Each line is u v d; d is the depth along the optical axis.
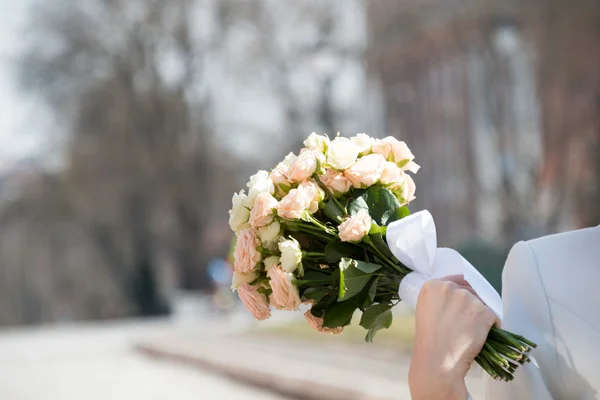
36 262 49.75
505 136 22.98
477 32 24.75
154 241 43.81
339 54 39.50
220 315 32.56
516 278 1.76
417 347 1.69
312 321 2.04
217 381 10.95
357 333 12.38
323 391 8.09
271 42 41.34
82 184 43.38
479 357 1.70
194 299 38.72
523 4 22.61
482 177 26.34
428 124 30.73
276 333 15.05
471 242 15.38
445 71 29.25
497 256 14.89
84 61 43.03
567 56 21.77
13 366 15.95
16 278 50.88
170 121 43.28
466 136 26.95
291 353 11.49
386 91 33.44
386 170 1.96
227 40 42.53
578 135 21.73
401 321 13.44
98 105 43.16
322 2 39.97
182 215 43.44
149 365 14.25
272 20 41.41
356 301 1.96
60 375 13.69
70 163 43.50
